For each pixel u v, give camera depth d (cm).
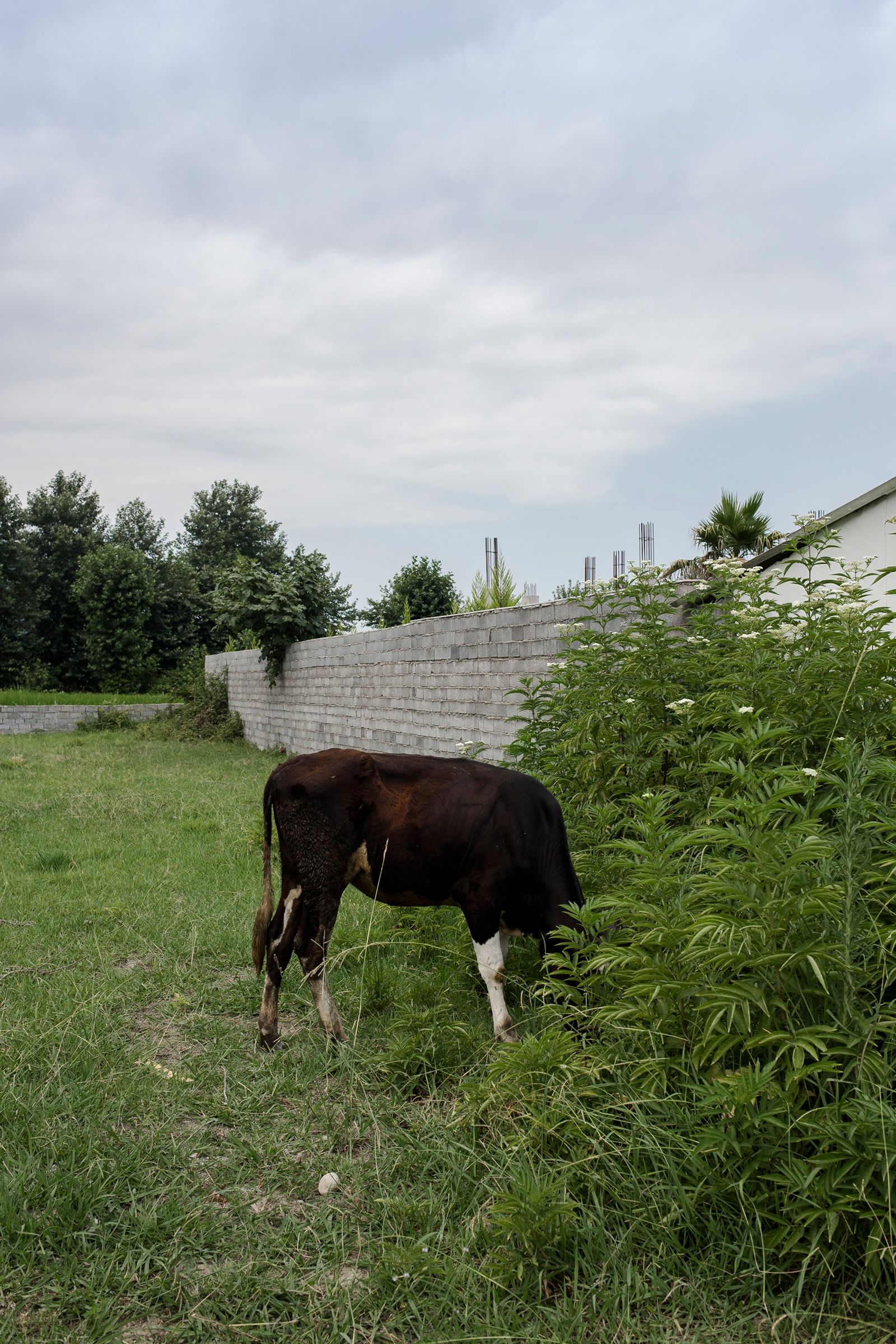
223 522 5503
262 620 1730
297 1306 248
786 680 420
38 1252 265
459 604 1434
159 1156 319
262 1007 440
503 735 902
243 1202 296
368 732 1323
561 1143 296
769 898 269
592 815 489
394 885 432
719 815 315
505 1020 406
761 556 902
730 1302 244
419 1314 243
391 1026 404
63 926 591
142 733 2284
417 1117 346
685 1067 296
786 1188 253
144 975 507
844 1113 255
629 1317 237
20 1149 314
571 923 405
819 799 369
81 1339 235
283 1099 368
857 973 272
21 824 964
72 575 4000
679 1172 274
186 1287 255
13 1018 434
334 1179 307
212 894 668
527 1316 243
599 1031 356
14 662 3578
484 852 414
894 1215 234
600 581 623
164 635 3750
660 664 505
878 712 394
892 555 868
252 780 1345
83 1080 372
